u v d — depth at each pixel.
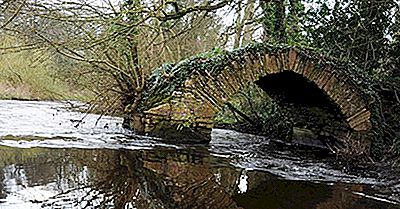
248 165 8.38
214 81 10.49
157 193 5.82
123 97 12.28
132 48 11.34
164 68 12.30
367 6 12.09
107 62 11.54
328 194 6.49
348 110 10.42
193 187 6.34
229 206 5.47
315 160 9.68
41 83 23.91
